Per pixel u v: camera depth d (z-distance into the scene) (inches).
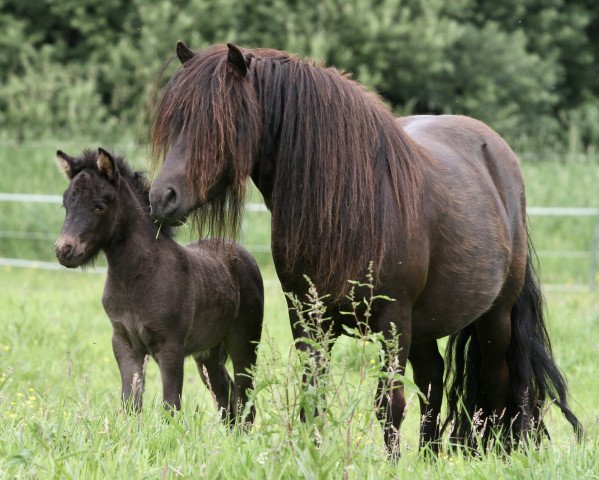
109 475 253.9
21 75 1626.5
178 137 302.5
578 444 317.4
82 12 1611.7
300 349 319.9
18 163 1293.1
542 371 403.2
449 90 1710.1
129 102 1583.4
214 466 258.4
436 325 361.4
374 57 1644.9
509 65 1729.8
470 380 406.3
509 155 419.2
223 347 479.5
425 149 365.4
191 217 323.9
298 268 319.9
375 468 266.1
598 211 957.8
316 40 1533.0
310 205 313.4
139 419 309.7
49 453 265.6
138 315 409.1
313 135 315.9
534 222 1210.6
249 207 1023.0
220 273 448.8
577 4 1931.6
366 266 316.5
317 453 243.3
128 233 408.2
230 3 1605.6
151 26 1583.4
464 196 363.6
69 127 1481.3
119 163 424.5
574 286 989.8
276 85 317.7
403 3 1731.1
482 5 1867.6
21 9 1653.5
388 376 255.4
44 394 422.6
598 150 1755.7
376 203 319.3
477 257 360.2
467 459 314.7
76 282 997.8
